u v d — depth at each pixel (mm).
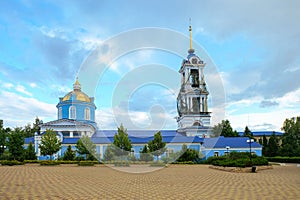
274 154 43781
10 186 10055
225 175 15062
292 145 42438
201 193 8305
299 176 14406
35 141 36594
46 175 15039
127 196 7773
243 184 10672
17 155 32375
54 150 31234
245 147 34906
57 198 7441
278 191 8664
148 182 11469
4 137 38719
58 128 37406
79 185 10375
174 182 11453
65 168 22125
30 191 8750
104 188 9508
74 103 33906
